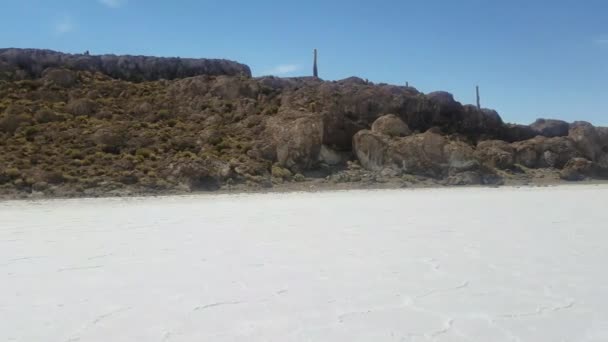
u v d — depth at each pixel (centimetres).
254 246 1027
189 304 624
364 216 1588
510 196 2545
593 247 1012
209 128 3638
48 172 2697
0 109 3531
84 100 3775
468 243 1059
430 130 4022
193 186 2861
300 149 3347
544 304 625
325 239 1116
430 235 1173
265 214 1658
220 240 1104
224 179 2984
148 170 2986
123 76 4481
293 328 538
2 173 2620
